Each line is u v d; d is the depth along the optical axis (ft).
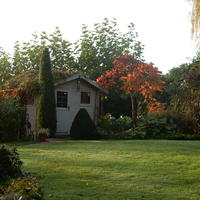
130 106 81.05
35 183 16.58
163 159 27.94
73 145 38.14
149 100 71.77
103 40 85.25
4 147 21.44
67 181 21.50
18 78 62.03
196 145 36.50
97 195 18.51
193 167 25.13
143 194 18.81
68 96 60.18
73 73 60.03
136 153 30.91
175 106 57.98
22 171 21.24
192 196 18.52
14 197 13.21
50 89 51.49
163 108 62.69
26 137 49.39
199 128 52.75
